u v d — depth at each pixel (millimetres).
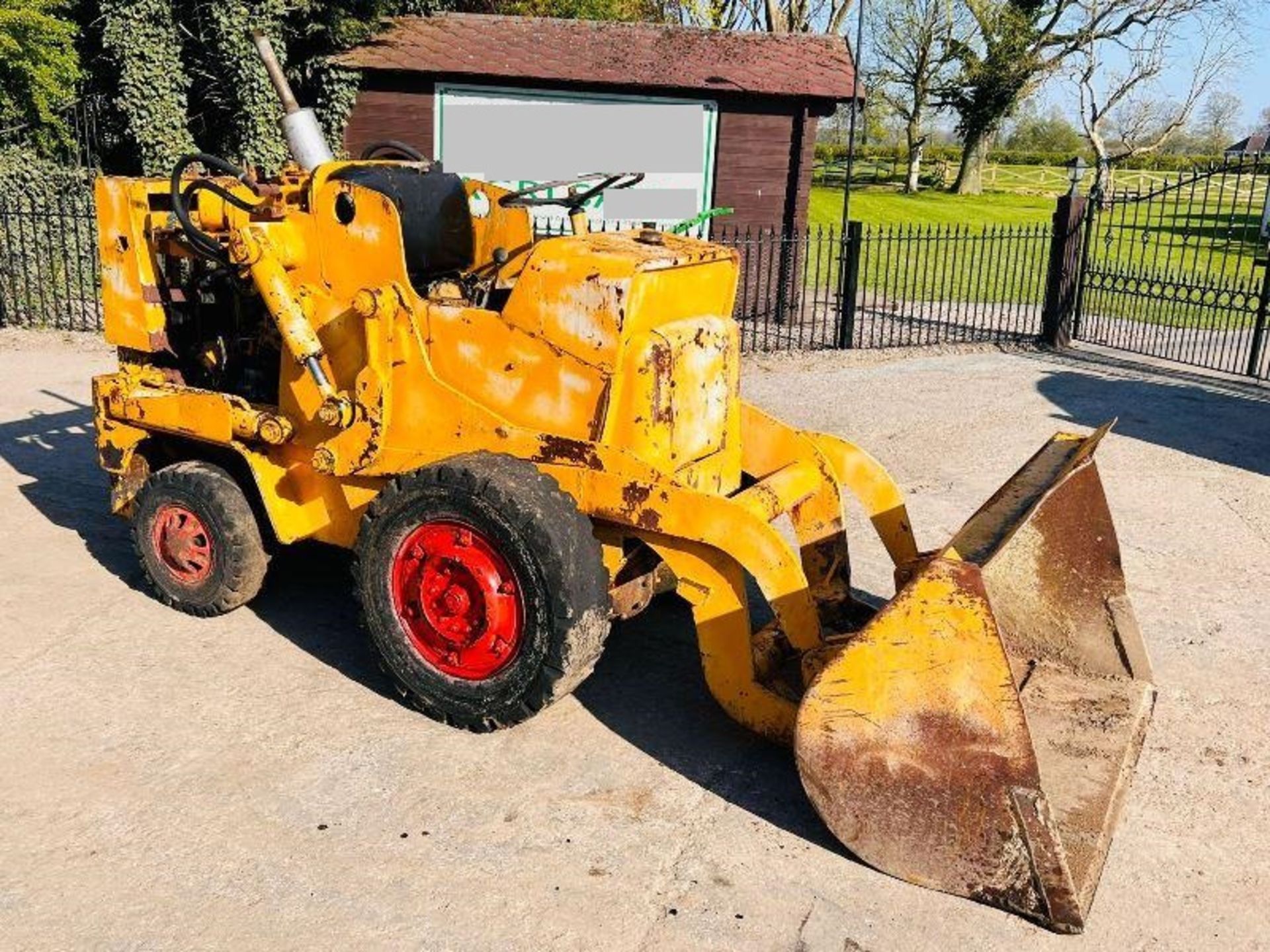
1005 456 8281
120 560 5742
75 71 13180
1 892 3338
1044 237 13508
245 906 3330
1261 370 11617
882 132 45406
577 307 4047
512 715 4129
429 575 4211
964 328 13586
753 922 3354
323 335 4625
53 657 4723
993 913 3438
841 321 12195
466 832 3711
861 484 4945
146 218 5117
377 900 3375
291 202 4727
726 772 4121
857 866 3629
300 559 5867
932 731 3393
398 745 4184
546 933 3271
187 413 4902
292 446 4828
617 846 3674
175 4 13539
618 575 4426
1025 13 35750
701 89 12609
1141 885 3613
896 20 37562
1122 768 3926
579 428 4137
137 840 3598
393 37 13359
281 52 13156
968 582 3289
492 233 5141
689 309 4395
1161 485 7676
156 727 4242
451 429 4348
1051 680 4531
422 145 13172
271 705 4426
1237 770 4281
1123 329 13867
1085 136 33562
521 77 12602
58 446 7605
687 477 4387
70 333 11375
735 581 4027
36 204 12312
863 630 3447
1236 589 5961
